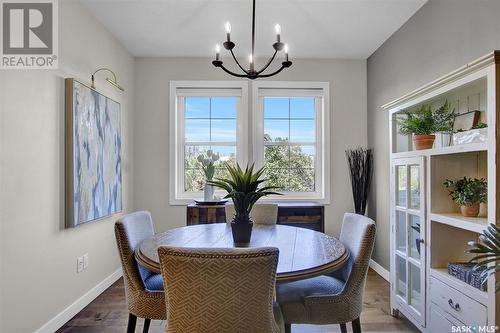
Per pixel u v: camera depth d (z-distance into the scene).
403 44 2.88
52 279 2.12
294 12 2.67
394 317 2.31
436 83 1.79
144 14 2.71
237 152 3.76
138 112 3.66
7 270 1.74
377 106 3.44
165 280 1.10
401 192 2.25
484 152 1.85
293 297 1.61
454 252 1.87
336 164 3.71
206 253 1.05
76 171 2.32
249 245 1.71
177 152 3.75
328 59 3.72
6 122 1.75
